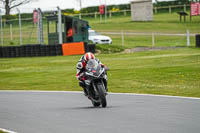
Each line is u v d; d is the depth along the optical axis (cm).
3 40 13788
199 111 3359
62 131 2627
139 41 14412
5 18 13825
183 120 2920
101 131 2580
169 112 3325
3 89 6219
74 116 3247
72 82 6544
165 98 4384
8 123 3031
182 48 11475
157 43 13812
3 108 3944
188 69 6988
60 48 11200
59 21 11762
